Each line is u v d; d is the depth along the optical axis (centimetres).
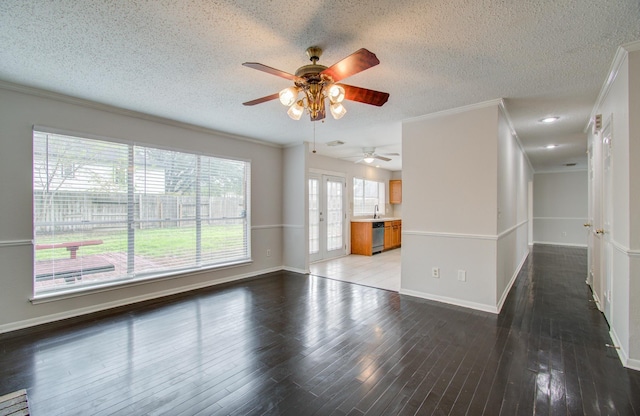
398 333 273
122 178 348
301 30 189
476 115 329
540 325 290
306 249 516
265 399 183
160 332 276
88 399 183
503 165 355
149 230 372
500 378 203
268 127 418
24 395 186
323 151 604
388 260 644
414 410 172
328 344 253
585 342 254
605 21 179
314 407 175
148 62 232
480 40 200
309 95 220
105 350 242
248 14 173
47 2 160
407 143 381
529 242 844
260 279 472
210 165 436
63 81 266
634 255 211
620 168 236
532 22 180
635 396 183
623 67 222
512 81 266
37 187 294
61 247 308
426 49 212
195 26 185
